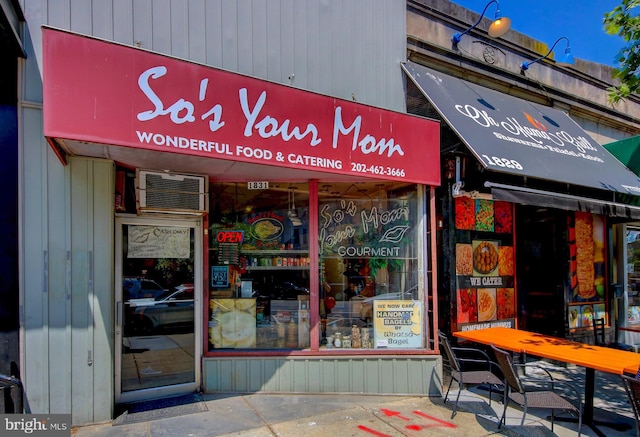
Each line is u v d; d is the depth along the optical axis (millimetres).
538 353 4102
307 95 4180
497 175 5730
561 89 7883
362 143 4562
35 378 3664
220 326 4852
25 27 3734
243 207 4996
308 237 4996
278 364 4746
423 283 5078
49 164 3791
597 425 4020
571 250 7074
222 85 3656
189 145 3479
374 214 5207
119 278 4293
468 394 4895
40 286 3717
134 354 4414
